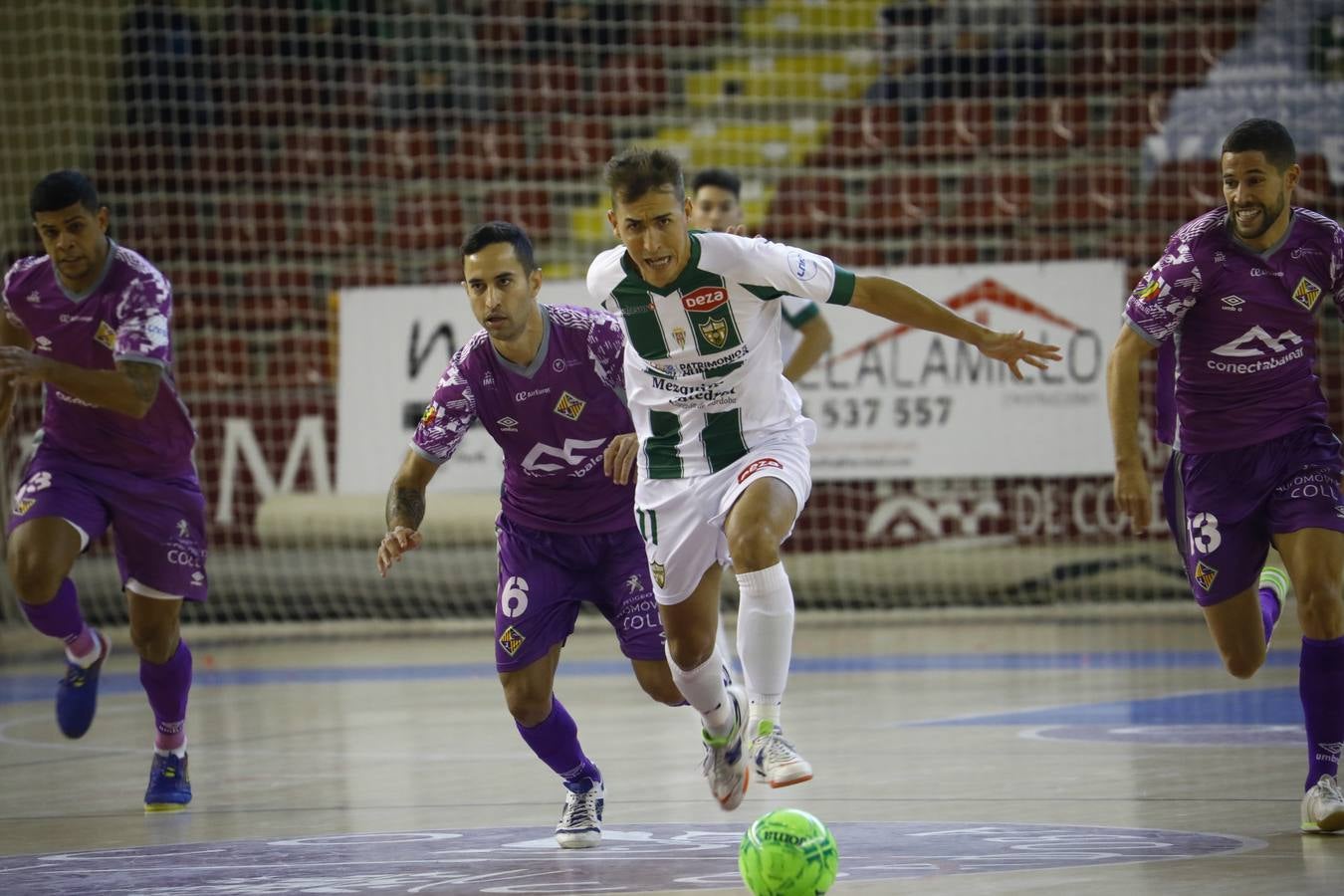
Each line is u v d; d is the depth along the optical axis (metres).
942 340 47.56
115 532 21.08
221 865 15.96
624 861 15.75
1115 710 27.98
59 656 44.38
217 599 49.84
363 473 49.31
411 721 29.27
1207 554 18.14
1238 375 17.75
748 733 15.52
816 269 16.03
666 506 16.52
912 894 13.55
